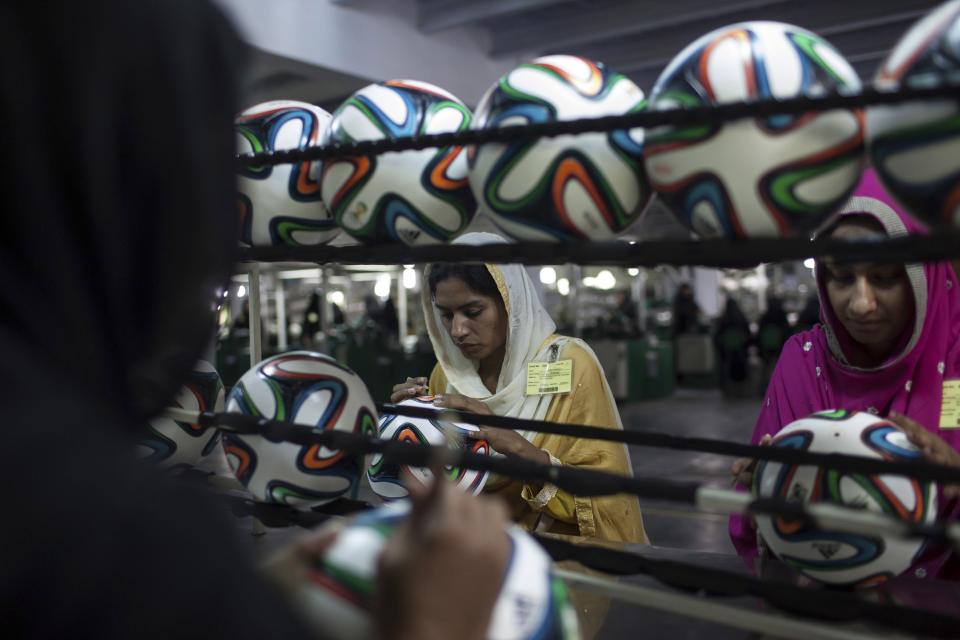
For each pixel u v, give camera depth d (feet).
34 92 1.10
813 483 2.59
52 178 1.12
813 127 2.17
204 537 1.09
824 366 4.31
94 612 0.96
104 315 1.20
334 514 3.36
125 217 1.19
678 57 2.46
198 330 1.36
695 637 2.91
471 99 17.31
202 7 1.29
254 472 3.20
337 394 3.22
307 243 3.50
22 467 0.97
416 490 1.65
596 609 3.20
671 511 13.84
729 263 2.42
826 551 2.58
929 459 2.66
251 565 1.15
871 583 2.67
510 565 1.99
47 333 1.12
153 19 1.19
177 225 1.24
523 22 16.74
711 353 32.60
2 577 0.93
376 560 1.61
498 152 2.59
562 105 2.55
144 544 1.02
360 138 2.98
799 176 2.20
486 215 2.93
